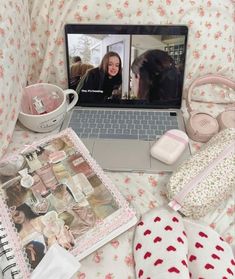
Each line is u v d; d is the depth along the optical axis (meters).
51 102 0.83
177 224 0.61
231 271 0.55
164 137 0.74
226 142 0.68
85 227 0.58
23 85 0.80
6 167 0.66
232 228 0.63
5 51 0.69
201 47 0.84
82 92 0.85
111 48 0.80
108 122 0.81
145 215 0.63
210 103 0.88
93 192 0.63
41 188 0.63
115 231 0.59
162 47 0.80
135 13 0.82
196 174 0.63
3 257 0.55
